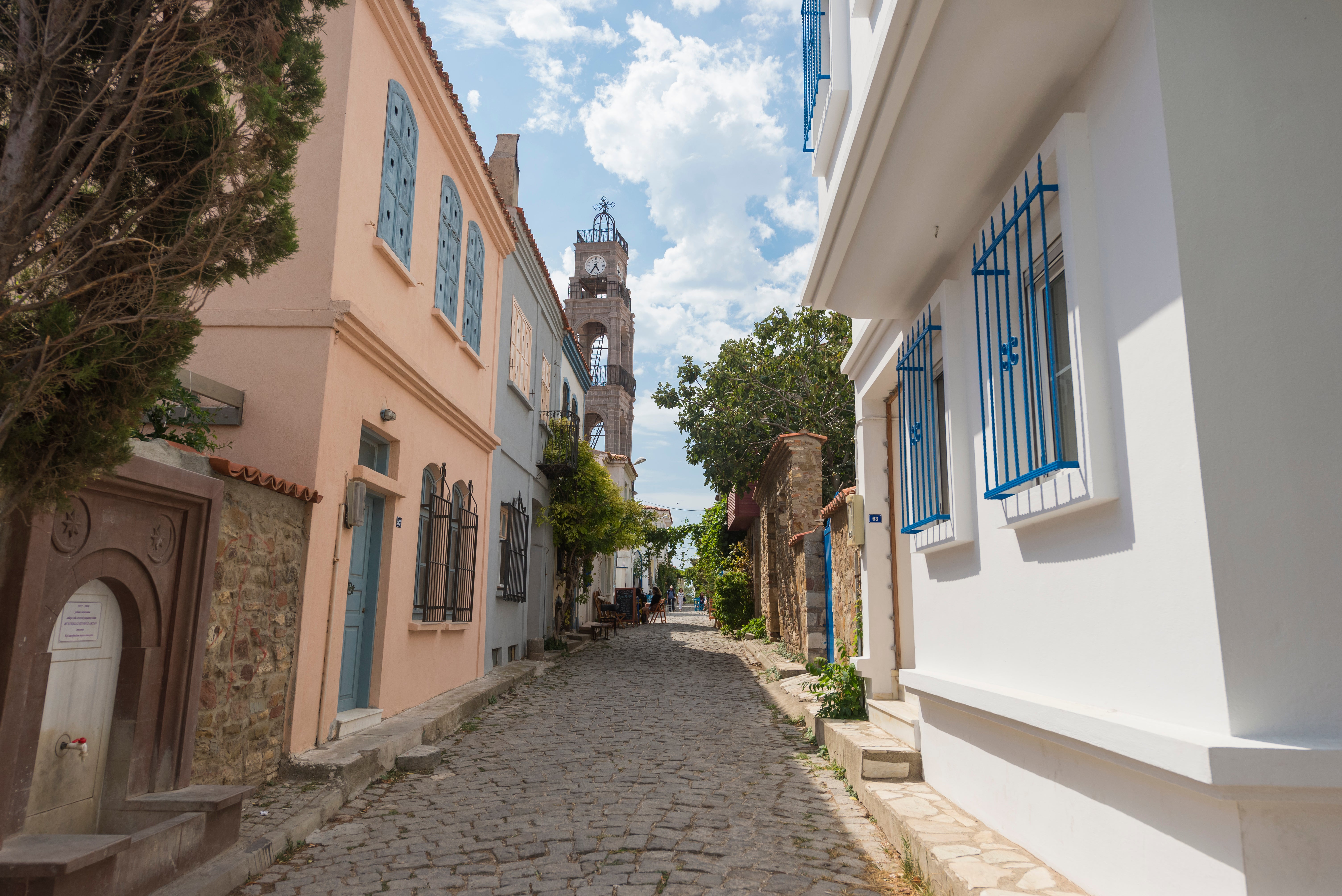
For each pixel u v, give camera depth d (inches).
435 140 350.0
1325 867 90.8
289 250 138.9
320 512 243.0
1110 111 120.2
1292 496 98.2
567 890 152.3
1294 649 95.3
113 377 110.6
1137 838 112.3
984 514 172.9
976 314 178.1
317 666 243.3
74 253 111.2
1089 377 121.3
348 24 263.6
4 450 102.2
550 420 647.1
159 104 118.3
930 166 158.9
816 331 853.8
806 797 219.1
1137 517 112.4
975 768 174.6
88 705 146.5
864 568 301.9
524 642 570.3
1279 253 103.1
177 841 142.9
